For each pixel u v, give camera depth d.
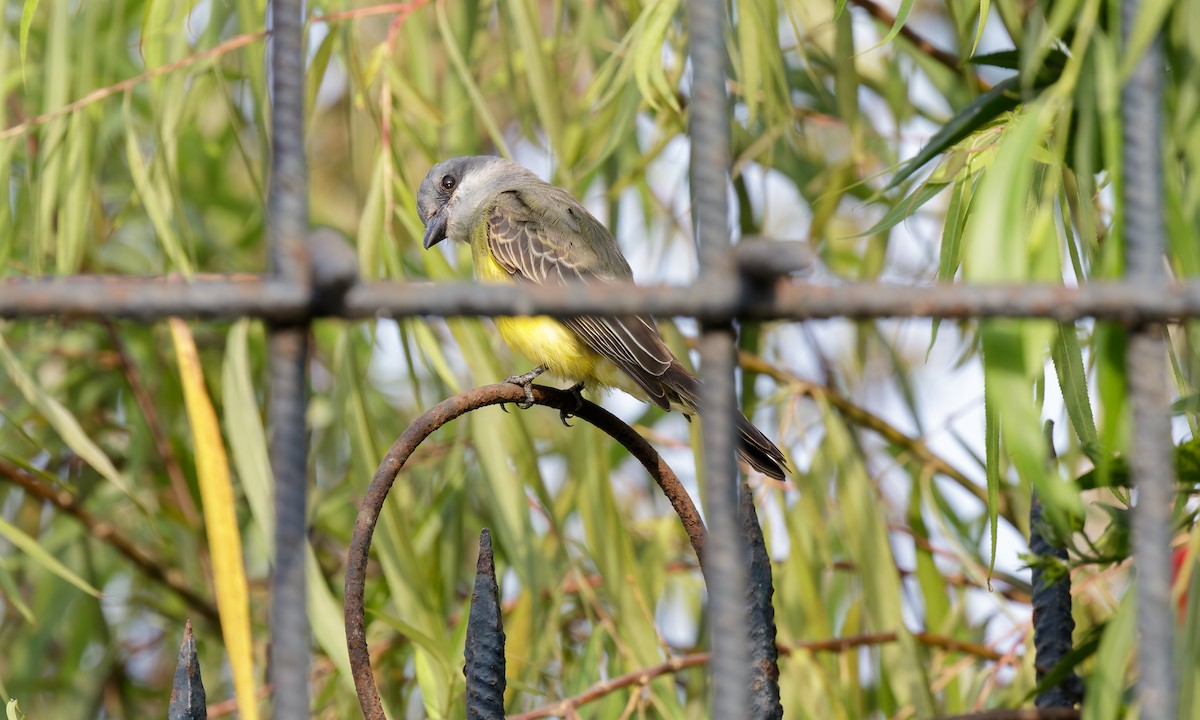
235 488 10.86
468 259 10.32
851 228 11.74
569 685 8.62
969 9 7.46
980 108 5.80
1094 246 4.60
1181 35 4.41
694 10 3.14
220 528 6.07
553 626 8.52
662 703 7.76
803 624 8.98
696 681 8.80
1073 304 2.91
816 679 8.18
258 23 7.93
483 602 4.02
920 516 9.77
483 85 10.76
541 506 8.67
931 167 6.66
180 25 7.79
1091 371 5.55
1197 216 4.21
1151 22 3.20
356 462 7.88
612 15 10.41
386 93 7.93
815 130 11.35
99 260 10.74
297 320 2.94
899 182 5.99
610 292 2.93
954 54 9.80
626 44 7.57
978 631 9.59
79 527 10.62
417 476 10.16
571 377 8.71
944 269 5.11
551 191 10.05
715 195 3.05
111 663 11.06
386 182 7.78
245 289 2.90
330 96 13.70
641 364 8.20
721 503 3.00
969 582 9.59
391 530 7.68
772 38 7.78
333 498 10.38
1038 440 3.54
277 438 2.95
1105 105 4.03
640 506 11.96
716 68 3.11
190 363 6.30
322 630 6.89
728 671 2.97
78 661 10.91
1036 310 2.90
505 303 2.93
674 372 8.24
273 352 2.96
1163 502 2.97
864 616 9.31
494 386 4.77
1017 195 3.75
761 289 2.91
